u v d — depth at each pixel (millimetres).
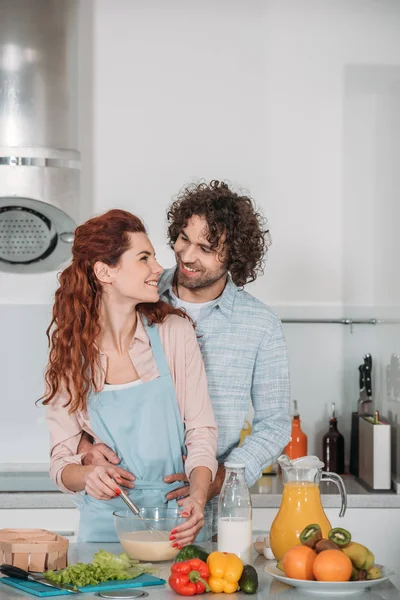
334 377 3980
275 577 1959
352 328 3977
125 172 3943
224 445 2621
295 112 3971
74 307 2344
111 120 3939
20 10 3246
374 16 3973
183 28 3943
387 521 3422
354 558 1935
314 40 3969
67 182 3283
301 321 3953
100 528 2354
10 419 3941
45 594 1854
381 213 3842
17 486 3504
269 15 3959
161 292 2676
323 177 3980
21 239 3334
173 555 2115
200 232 2467
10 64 3242
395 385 3578
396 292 3572
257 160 3971
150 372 2375
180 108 3953
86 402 2361
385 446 3516
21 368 3938
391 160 3693
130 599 1846
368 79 3971
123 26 3934
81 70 3928
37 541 2070
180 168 3957
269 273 3973
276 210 3975
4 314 3930
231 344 2619
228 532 2074
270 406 2633
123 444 2365
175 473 2416
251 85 3965
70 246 3379
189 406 2396
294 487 2102
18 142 3242
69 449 2391
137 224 2342
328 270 3980
